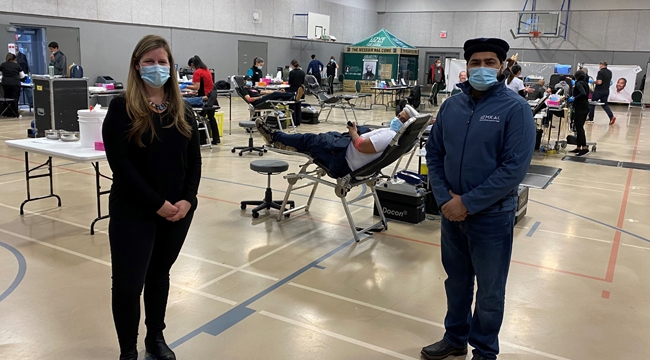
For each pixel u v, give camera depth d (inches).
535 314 122.0
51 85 297.1
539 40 868.0
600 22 821.2
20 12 485.4
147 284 95.7
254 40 761.0
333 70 792.3
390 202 192.5
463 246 96.0
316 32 858.8
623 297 132.7
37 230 169.2
